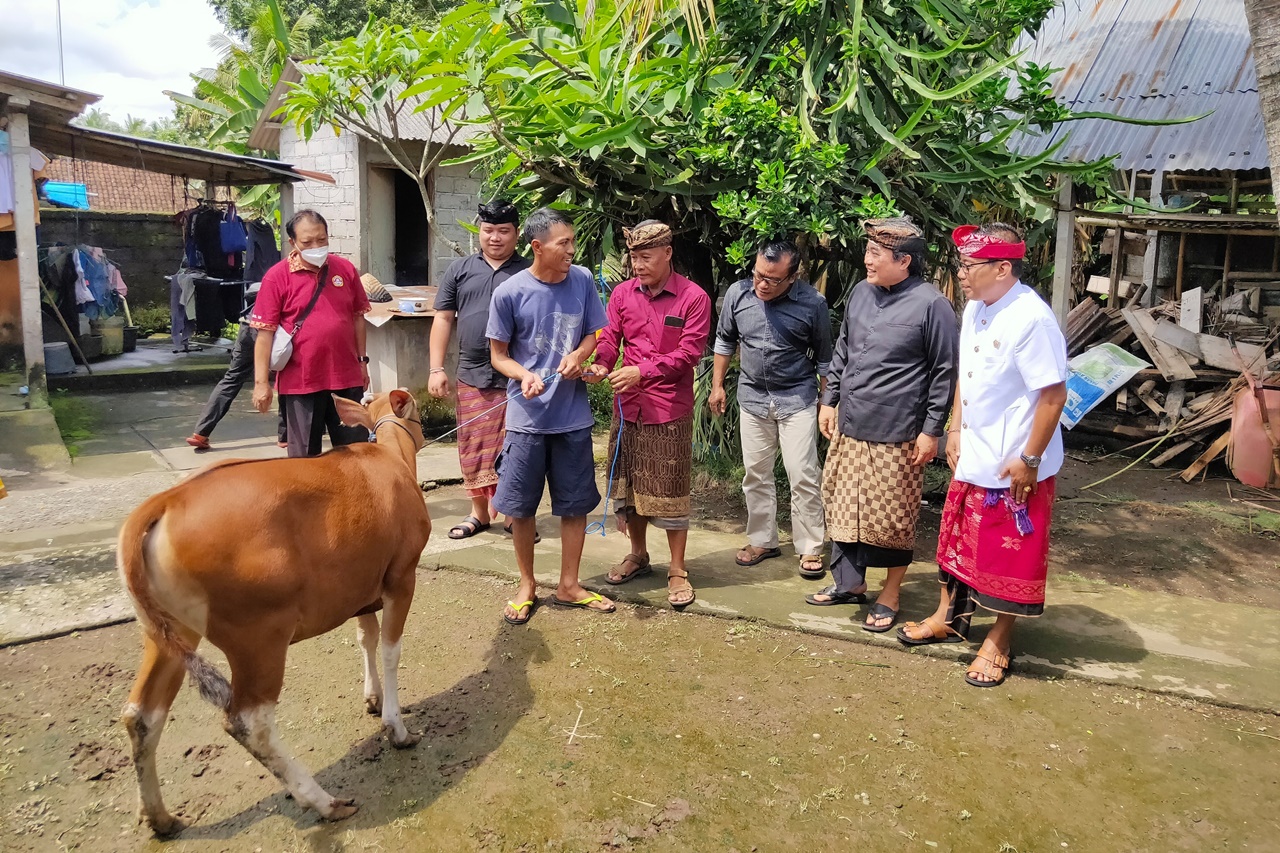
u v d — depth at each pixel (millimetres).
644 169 5168
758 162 4680
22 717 3248
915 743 3227
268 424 8172
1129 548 5547
